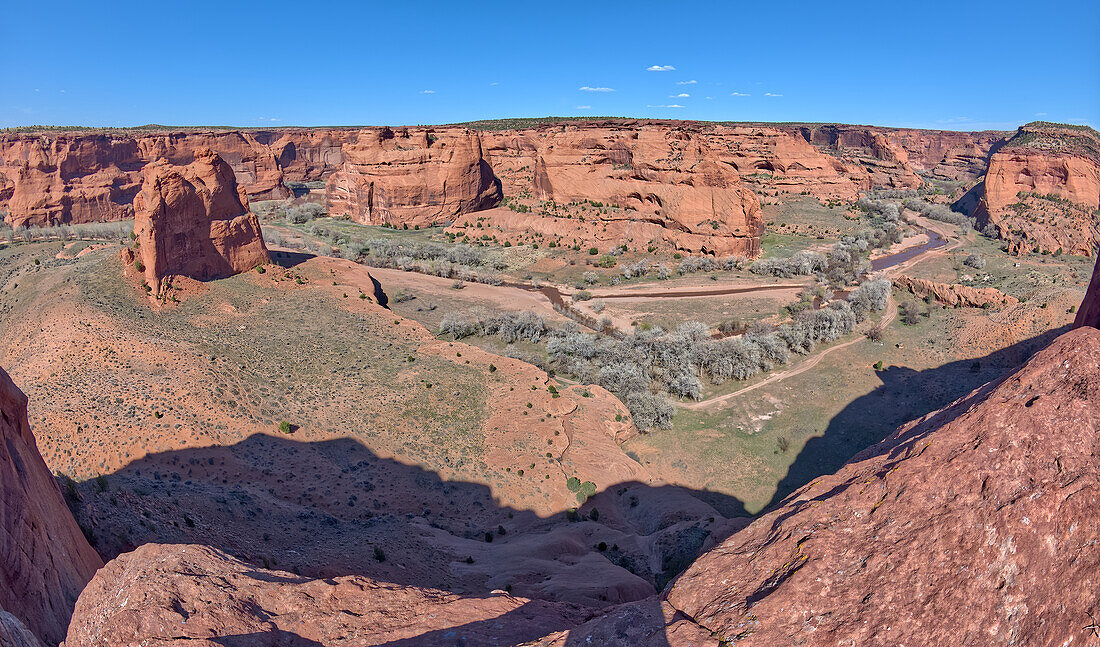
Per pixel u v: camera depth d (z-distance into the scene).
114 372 47.72
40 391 43.56
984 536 10.13
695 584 13.05
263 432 44.09
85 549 19.92
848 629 10.40
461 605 16.00
